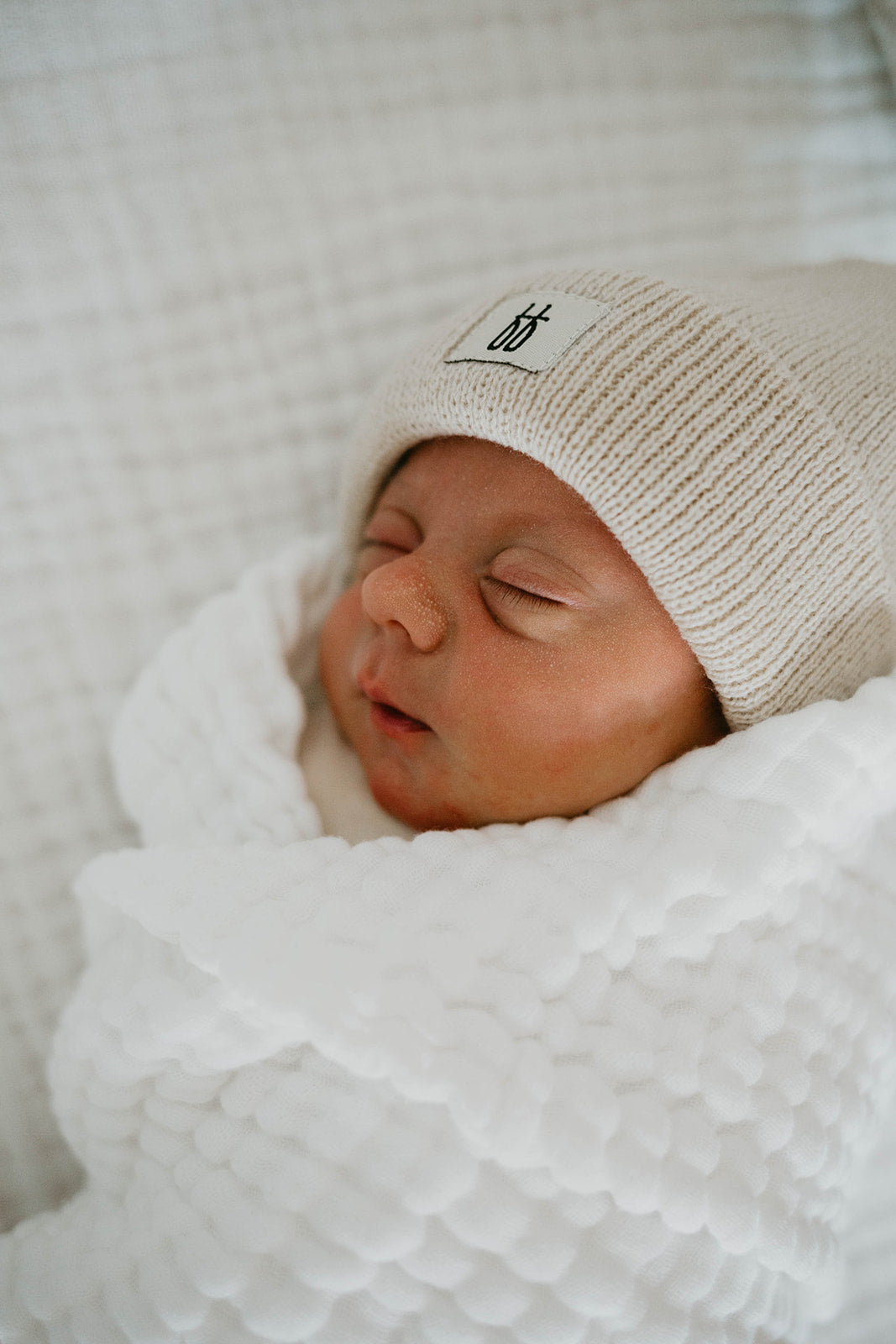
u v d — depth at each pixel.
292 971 0.53
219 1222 0.54
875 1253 0.84
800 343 0.64
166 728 0.74
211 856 0.61
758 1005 0.57
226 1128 0.57
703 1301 0.54
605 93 0.93
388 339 0.93
